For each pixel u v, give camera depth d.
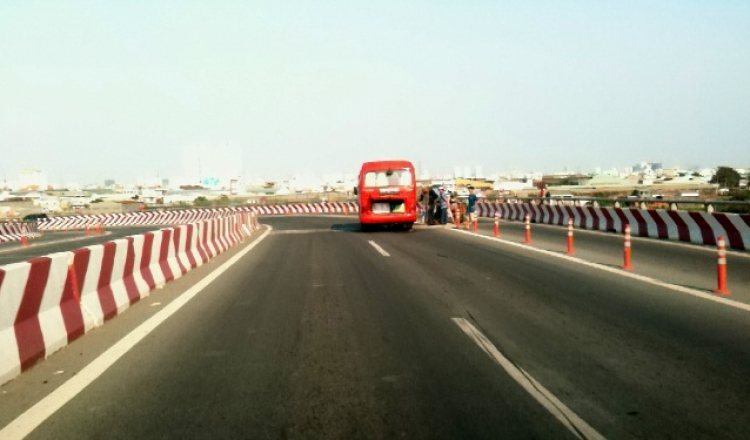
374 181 27.62
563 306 9.46
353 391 5.65
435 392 5.59
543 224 30.62
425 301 10.08
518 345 7.21
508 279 12.27
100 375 6.29
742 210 23.36
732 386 5.64
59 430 4.88
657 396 5.41
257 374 6.23
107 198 111.69
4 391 5.88
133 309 9.89
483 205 42.38
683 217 19.59
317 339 7.66
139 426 4.92
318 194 102.69
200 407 5.32
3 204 91.31
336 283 12.25
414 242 21.59
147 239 11.92
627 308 9.23
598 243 19.30
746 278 11.88
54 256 7.81
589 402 5.29
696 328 7.88
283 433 4.72
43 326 7.15
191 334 8.05
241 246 22.44
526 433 4.64
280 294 11.10
